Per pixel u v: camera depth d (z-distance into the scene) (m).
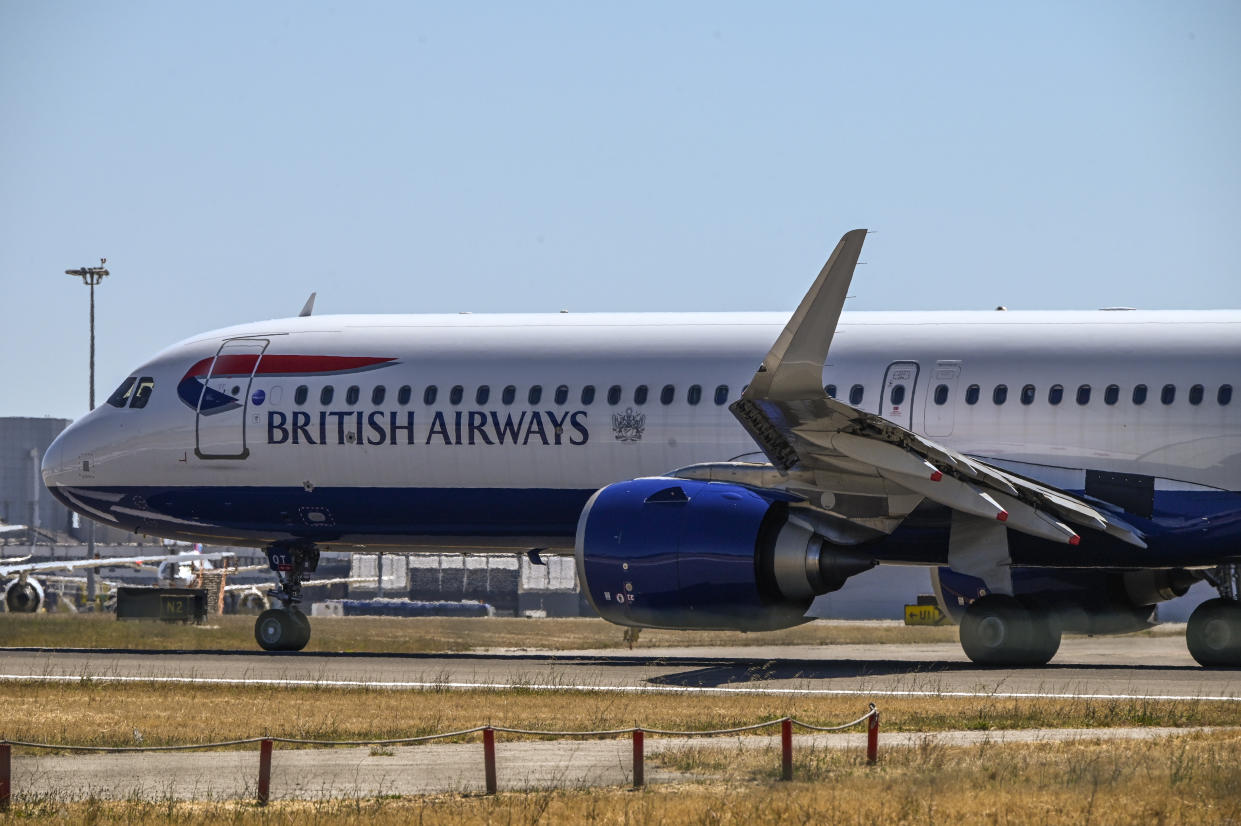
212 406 116.00
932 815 45.50
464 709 77.31
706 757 59.34
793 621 98.75
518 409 108.69
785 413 86.62
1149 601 108.38
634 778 53.72
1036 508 94.44
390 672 98.06
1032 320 102.62
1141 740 61.47
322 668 101.19
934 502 96.56
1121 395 98.12
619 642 164.88
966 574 98.19
